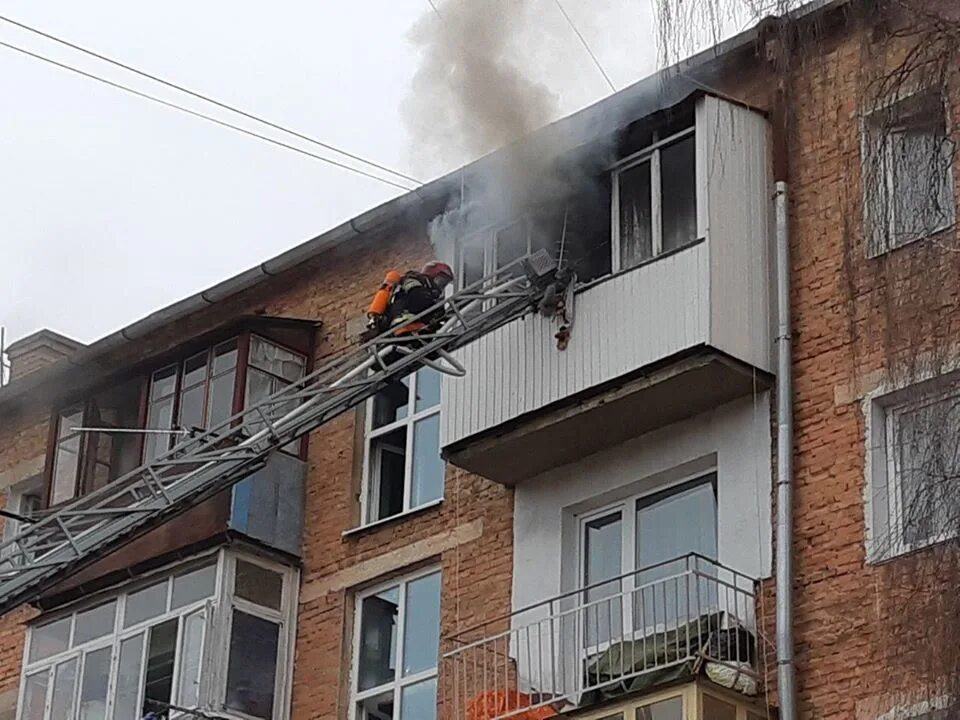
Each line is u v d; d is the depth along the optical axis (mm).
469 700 17125
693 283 16547
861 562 15312
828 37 16297
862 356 13812
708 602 16250
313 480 20562
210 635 19094
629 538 17266
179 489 17297
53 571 16609
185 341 21219
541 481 18156
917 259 12016
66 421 22203
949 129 12031
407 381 20562
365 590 19547
